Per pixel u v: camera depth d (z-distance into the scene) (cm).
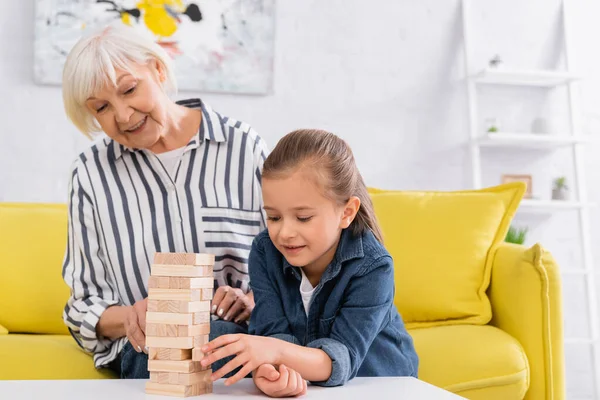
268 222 128
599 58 332
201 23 289
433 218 234
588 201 330
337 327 129
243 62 293
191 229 175
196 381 106
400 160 308
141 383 113
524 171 322
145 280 174
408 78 310
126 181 176
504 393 191
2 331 220
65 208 246
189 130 181
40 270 229
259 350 110
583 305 325
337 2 306
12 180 278
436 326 221
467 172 313
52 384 110
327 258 137
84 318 168
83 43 162
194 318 106
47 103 280
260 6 294
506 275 213
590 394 321
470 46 310
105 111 164
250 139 184
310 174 123
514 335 206
